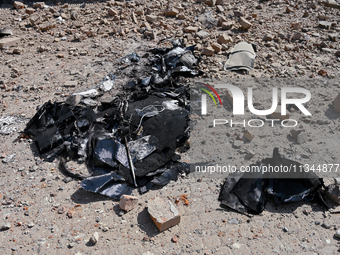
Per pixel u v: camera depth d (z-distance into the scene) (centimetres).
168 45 844
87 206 430
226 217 416
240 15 1010
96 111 590
